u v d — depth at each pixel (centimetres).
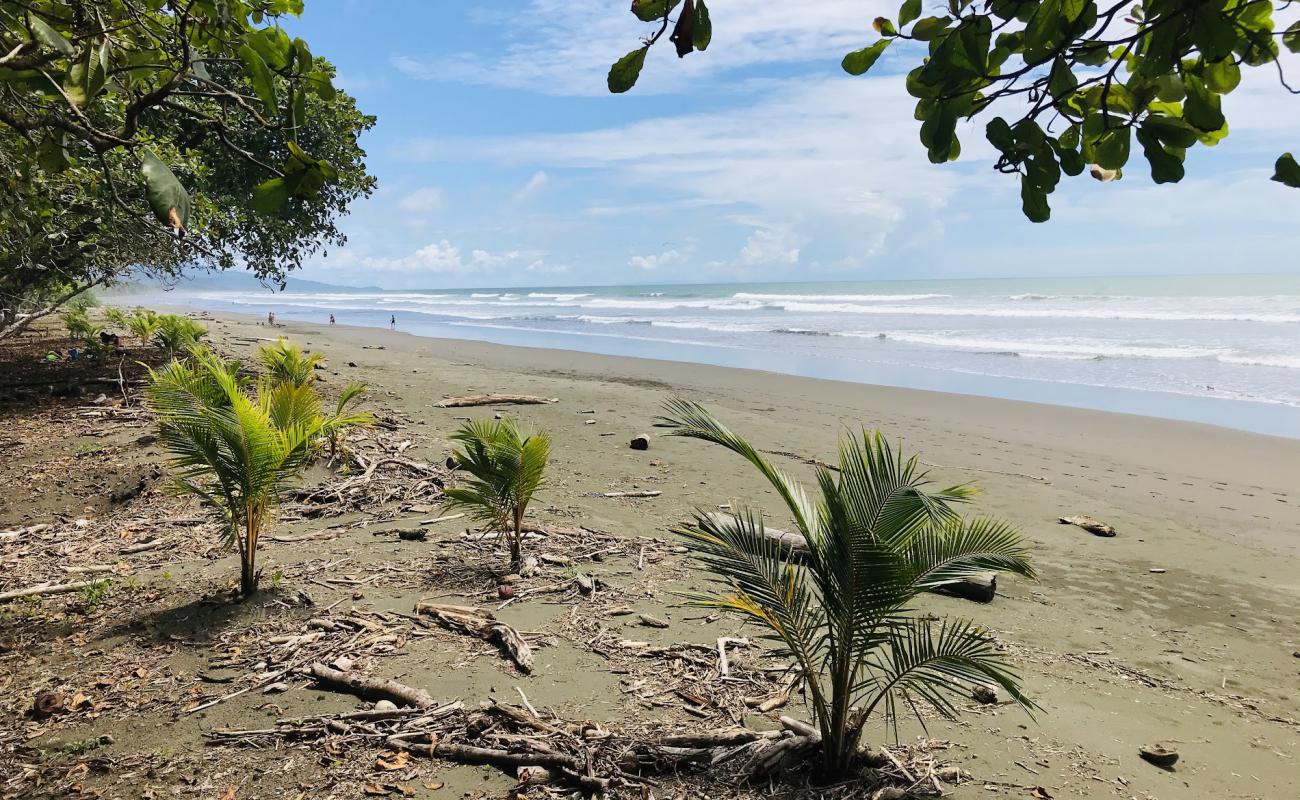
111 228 690
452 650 421
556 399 1294
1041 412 1236
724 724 345
